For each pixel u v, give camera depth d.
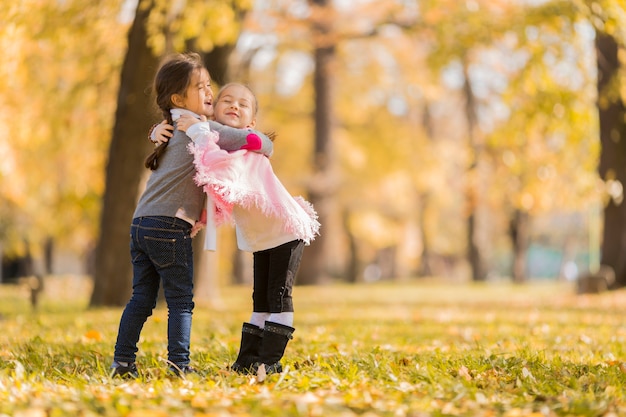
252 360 5.84
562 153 24.05
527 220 44.19
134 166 14.94
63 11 14.19
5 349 7.30
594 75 18.80
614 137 20.12
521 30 17.45
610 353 7.39
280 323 5.62
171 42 14.14
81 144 20.25
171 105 5.76
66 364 6.36
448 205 46.38
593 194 21.95
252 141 5.54
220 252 34.19
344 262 66.19
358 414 4.35
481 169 34.81
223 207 5.44
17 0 12.29
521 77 17.78
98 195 22.64
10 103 17.77
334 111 36.12
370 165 39.78
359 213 42.66
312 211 5.92
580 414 4.37
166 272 5.55
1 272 43.28
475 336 9.44
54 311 14.61
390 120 40.75
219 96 5.91
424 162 39.84
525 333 9.97
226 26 13.75
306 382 5.13
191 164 5.61
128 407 4.30
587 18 14.86
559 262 78.88
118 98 14.95
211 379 5.39
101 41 16.39
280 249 5.62
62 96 17.86
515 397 4.88
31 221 30.41
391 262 56.22
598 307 15.86
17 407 4.26
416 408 4.43
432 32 23.42
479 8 19.41
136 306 5.66
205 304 17.41
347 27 30.55
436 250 58.56
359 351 7.45
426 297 24.36
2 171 18.09
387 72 37.22
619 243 21.30
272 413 4.14
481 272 42.94
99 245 15.29
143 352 7.15
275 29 27.72
